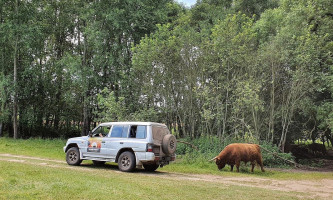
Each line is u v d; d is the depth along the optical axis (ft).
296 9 62.90
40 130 110.52
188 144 58.70
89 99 89.97
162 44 67.21
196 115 70.23
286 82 64.28
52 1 101.86
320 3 63.21
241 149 46.75
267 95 65.67
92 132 43.21
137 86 74.08
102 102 70.33
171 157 41.34
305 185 37.01
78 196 20.58
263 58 61.67
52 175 28.32
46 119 111.65
